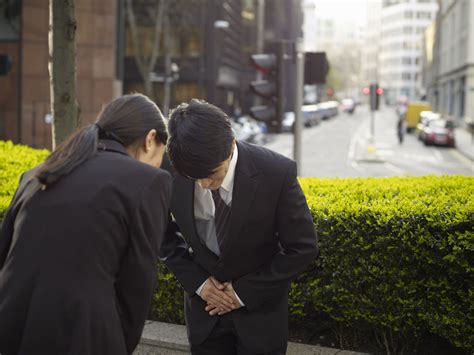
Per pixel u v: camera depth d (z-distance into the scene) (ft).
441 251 10.34
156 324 11.89
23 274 6.22
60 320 6.02
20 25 73.15
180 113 7.36
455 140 123.75
